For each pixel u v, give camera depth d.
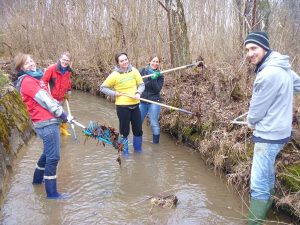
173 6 9.04
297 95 5.39
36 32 16.23
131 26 11.21
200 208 4.73
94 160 6.35
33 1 16.33
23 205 4.76
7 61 15.41
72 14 13.49
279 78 3.69
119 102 6.32
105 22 12.83
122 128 6.45
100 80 11.96
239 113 6.11
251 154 5.25
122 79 6.25
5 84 7.93
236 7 6.86
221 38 8.51
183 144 7.13
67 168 6.00
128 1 11.42
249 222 4.17
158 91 6.93
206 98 7.37
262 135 3.89
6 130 6.35
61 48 14.47
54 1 14.91
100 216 4.52
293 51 6.23
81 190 5.22
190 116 7.11
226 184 5.43
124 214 4.57
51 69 6.46
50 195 4.93
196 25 10.09
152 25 10.65
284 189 4.48
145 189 5.27
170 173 5.83
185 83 8.53
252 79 6.41
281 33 6.26
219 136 6.05
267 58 3.81
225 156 5.71
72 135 7.71
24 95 4.52
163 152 6.74
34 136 7.67
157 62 6.85
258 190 4.04
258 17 6.36
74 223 4.37
